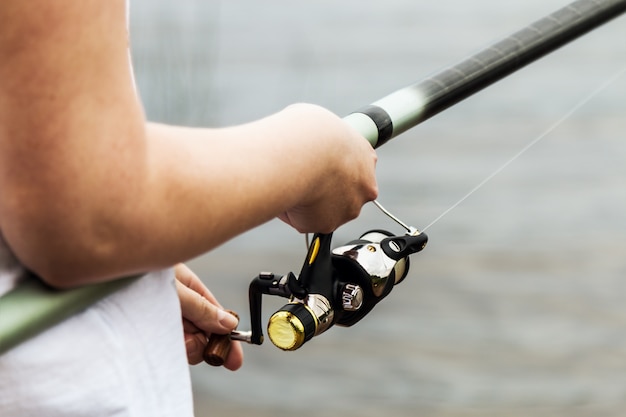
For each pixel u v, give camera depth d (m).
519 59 1.43
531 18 8.35
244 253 5.28
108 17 0.74
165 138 0.81
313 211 1.00
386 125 1.20
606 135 6.27
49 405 0.86
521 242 5.23
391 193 5.71
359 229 5.25
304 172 0.93
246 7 8.26
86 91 0.73
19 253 0.78
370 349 4.53
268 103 6.83
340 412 4.20
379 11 8.52
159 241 0.80
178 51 6.55
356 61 7.58
